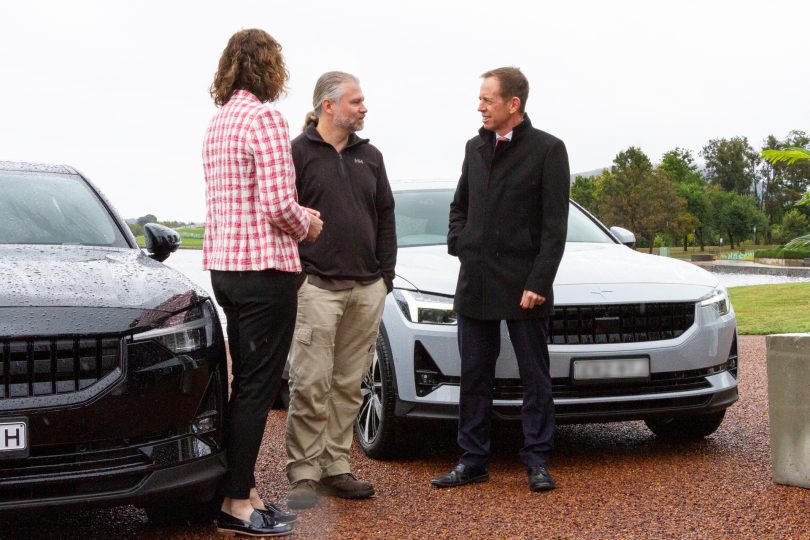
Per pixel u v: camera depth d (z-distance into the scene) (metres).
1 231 3.75
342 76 3.64
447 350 4.07
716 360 4.26
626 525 3.27
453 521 3.37
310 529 3.31
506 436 5.07
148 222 4.38
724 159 118.94
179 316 3.07
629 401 4.07
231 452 3.22
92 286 3.07
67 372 2.81
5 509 2.71
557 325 4.02
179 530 3.35
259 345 3.21
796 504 3.50
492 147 3.95
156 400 2.92
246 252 3.15
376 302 3.76
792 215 82.69
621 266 4.44
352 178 3.67
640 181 75.31
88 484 2.84
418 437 4.28
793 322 11.75
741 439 4.74
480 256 3.85
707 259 66.25
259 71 3.28
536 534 3.19
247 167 3.15
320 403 3.63
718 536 3.12
